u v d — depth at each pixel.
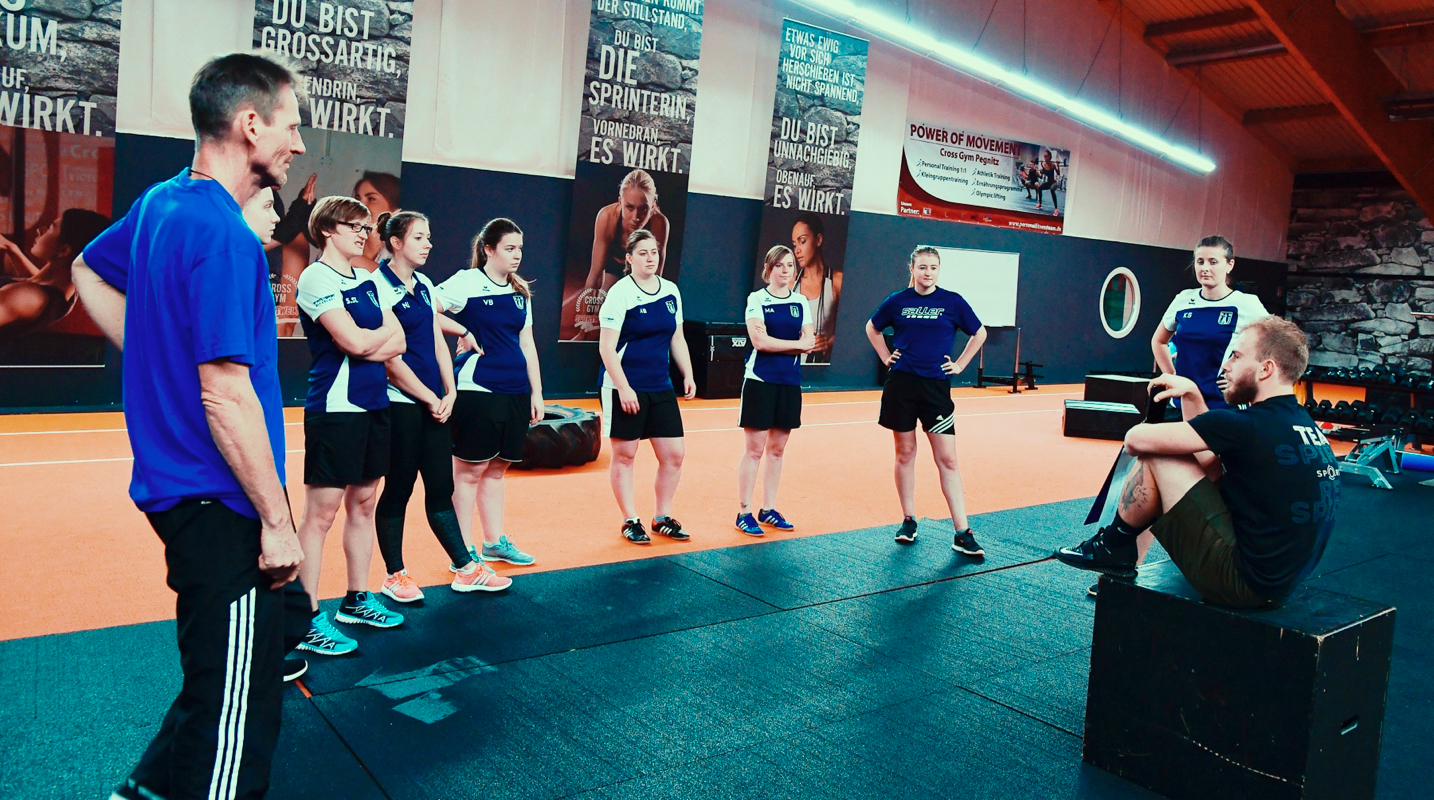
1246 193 17.89
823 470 7.05
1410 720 3.13
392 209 8.39
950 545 5.07
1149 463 2.65
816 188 11.49
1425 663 3.70
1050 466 7.90
